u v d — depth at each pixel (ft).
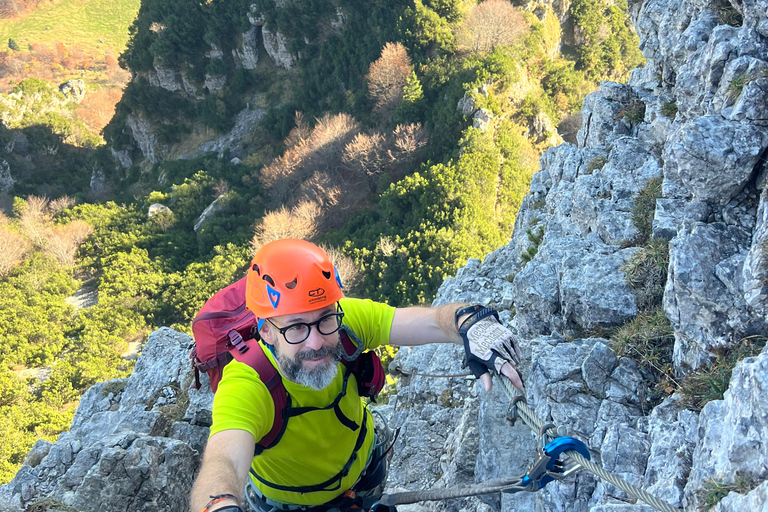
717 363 15.03
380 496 9.42
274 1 309.63
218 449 7.85
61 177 397.60
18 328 207.62
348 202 242.78
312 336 8.30
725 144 16.85
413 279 180.24
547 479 7.75
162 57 329.31
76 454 30.42
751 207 17.03
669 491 12.73
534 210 43.93
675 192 20.44
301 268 8.21
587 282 20.26
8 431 148.56
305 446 9.10
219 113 333.42
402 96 252.42
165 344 37.65
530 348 22.30
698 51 22.58
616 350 17.90
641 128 30.14
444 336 9.49
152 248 262.26
